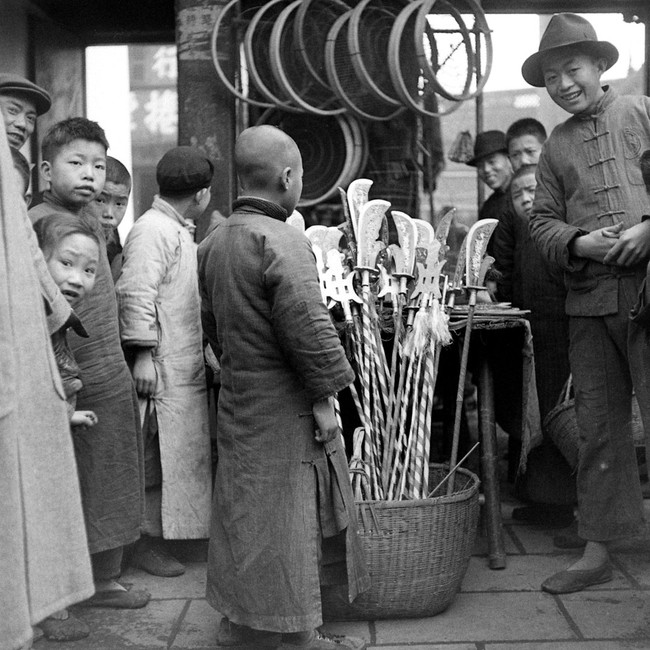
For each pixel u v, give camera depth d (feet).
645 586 10.78
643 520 10.87
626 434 10.79
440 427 17.90
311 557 8.65
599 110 10.64
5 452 5.60
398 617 9.94
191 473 11.58
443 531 9.76
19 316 5.96
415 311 10.77
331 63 14.11
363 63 14.39
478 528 12.80
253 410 8.74
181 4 14.64
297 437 8.70
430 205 15.70
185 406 11.59
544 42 10.55
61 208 10.28
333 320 11.17
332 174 14.99
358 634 9.63
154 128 41.42
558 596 10.55
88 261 9.16
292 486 8.67
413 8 13.78
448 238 15.99
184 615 10.21
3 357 5.65
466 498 9.95
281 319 8.37
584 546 12.06
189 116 14.74
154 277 11.31
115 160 12.57
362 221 10.72
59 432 6.17
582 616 9.98
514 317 11.59
